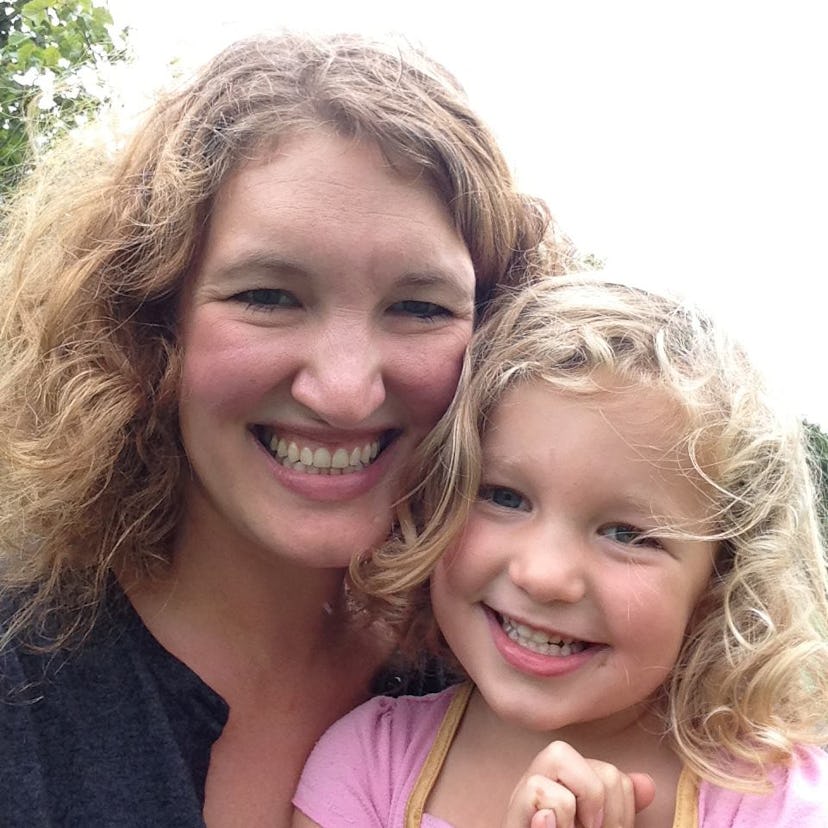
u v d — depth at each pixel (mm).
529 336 388
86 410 382
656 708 394
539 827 324
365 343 353
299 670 427
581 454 358
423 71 387
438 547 381
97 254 387
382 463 391
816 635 395
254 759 400
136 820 338
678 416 364
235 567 398
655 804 374
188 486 402
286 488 374
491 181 399
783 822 344
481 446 382
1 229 479
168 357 384
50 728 344
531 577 356
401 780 395
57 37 727
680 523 364
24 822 322
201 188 358
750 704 378
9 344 416
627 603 356
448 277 365
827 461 490
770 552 390
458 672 439
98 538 387
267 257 341
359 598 435
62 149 449
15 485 392
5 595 376
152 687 362
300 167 341
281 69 363
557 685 368
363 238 342
